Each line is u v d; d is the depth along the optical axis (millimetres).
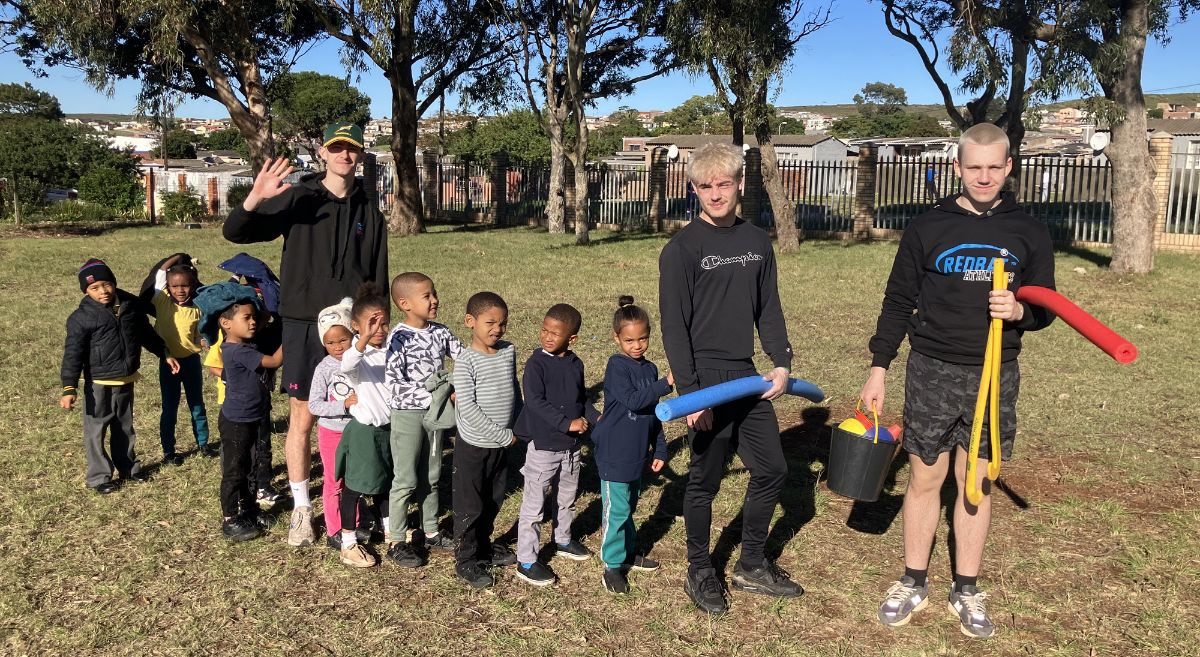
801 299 12281
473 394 3949
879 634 3639
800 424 6508
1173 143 18781
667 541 4523
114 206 32500
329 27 21938
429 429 4195
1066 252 18219
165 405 5535
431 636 3592
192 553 4312
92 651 3451
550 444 3984
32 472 5332
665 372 8055
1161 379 7723
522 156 62281
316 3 21734
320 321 4148
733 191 3613
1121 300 12391
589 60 27031
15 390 7188
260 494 4938
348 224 4383
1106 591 3961
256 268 4918
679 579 4094
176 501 4957
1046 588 3994
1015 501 4988
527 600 3898
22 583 3963
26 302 11523
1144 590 3963
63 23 19156
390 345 4168
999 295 3271
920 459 3611
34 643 3496
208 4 20234
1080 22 13812
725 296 3639
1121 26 14133
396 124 24422
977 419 3350
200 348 5676
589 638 3594
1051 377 7789
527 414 4023
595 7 20375
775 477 3752
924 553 3746
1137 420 6508
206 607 3791
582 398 4105
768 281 3752
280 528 4609
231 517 4469
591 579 4102
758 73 17406
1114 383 7570
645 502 5027
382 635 3592
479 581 3998
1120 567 4184
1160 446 5922
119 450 5207
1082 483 5250
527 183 29406
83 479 5250
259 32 25938
